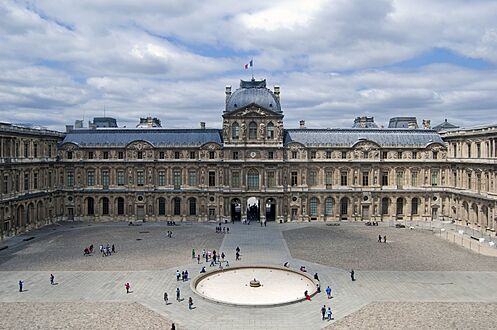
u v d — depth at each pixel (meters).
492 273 76.19
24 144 114.56
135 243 101.38
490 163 108.81
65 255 89.38
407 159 133.88
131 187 132.62
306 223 129.62
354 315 57.38
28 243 100.88
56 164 131.62
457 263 83.00
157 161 131.88
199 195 131.75
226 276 74.25
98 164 133.12
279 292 66.06
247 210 139.00
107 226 124.44
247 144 130.88
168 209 132.88
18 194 111.06
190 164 131.88
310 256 88.56
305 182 132.50
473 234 111.62
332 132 137.75
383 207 134.25
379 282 71.25
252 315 57.25
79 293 65.88
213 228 121.44
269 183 131.50
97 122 169.50
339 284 70.19
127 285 66.12
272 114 130.38
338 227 123.12
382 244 100.25
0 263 82.75
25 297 64.12
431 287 68.75
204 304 61.06
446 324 54.47
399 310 59.12
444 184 133.88
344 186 133.38
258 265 78.94
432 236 109.88
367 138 136.12
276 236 109.81
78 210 133.62
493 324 54.44
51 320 55.66
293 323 54.84
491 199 108.12
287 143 132.00
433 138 136.62
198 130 137.50
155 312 58.34
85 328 53.28
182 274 72.62
